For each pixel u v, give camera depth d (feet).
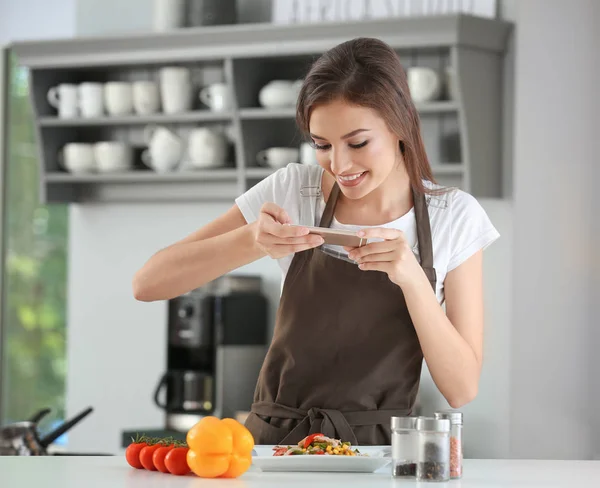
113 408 16.19
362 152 6.31
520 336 13.52
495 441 13.57
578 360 13.52
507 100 13.52
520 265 13.53
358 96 6.20
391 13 14.25
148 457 5.70
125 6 15.92
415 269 6.33
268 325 15.10
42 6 16.80
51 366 16.79
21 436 10.04
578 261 13.53
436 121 13.91
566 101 13.55
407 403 6.88
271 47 13.85
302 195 7.30
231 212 7.45
